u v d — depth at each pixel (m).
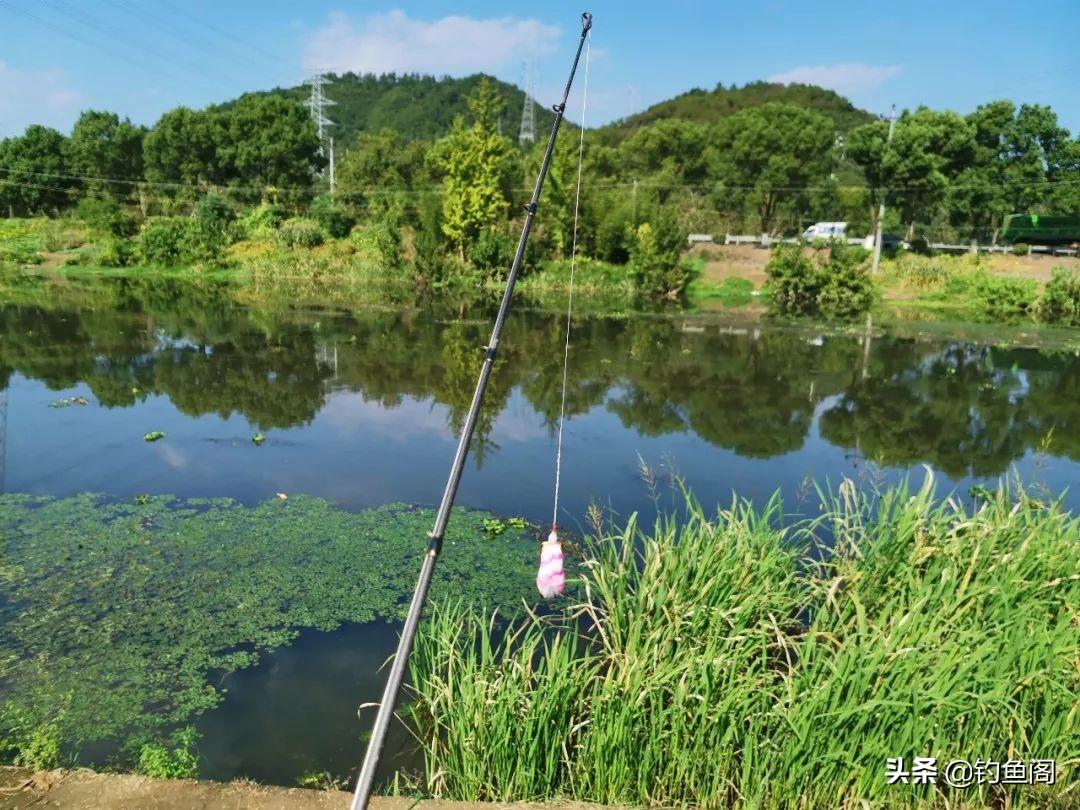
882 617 4.16
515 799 3.86
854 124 86.75
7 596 6.20
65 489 8.53
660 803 3.88
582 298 30.75
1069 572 4.60
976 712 3.91
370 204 41.25
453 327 21.66
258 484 8.95
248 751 4.50
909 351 19.64
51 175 46.75
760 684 4.14
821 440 11.52
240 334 19.14
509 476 9.45
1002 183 39.41
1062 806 3.83
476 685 4.05
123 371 14.57
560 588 2.78
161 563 6.88
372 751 2.05
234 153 46.62
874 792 3.83
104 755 4.45
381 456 10.13
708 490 9.10
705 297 31.41
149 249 36.50
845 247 27.69
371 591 6.50
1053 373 17.16
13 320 19.84
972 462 10.62
